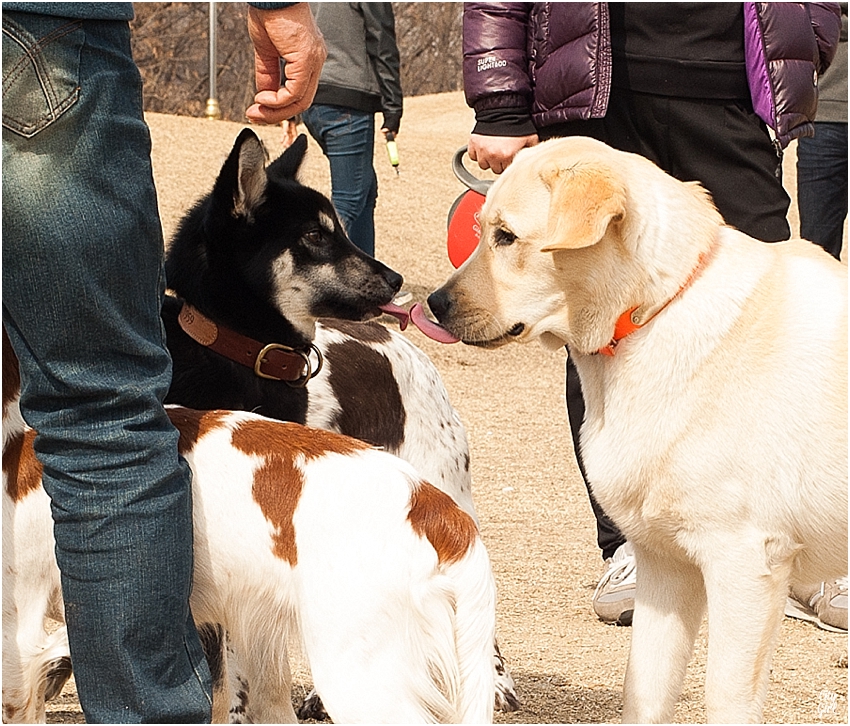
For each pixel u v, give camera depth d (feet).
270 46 16.44
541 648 18.28
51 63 10.67
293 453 12.75
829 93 29.86
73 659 11.61
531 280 14.26
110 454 11.27
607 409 14.08
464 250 18.01
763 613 13.56
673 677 14.61
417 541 12.03
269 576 12.53
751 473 13.37
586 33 17.13
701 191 14.66
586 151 14.12
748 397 13.41
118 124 11.14
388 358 19.33
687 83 17.30
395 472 12.53
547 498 27.68
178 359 16.99
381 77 37.47
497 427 34.42
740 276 13.85
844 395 13.37
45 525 12.73
